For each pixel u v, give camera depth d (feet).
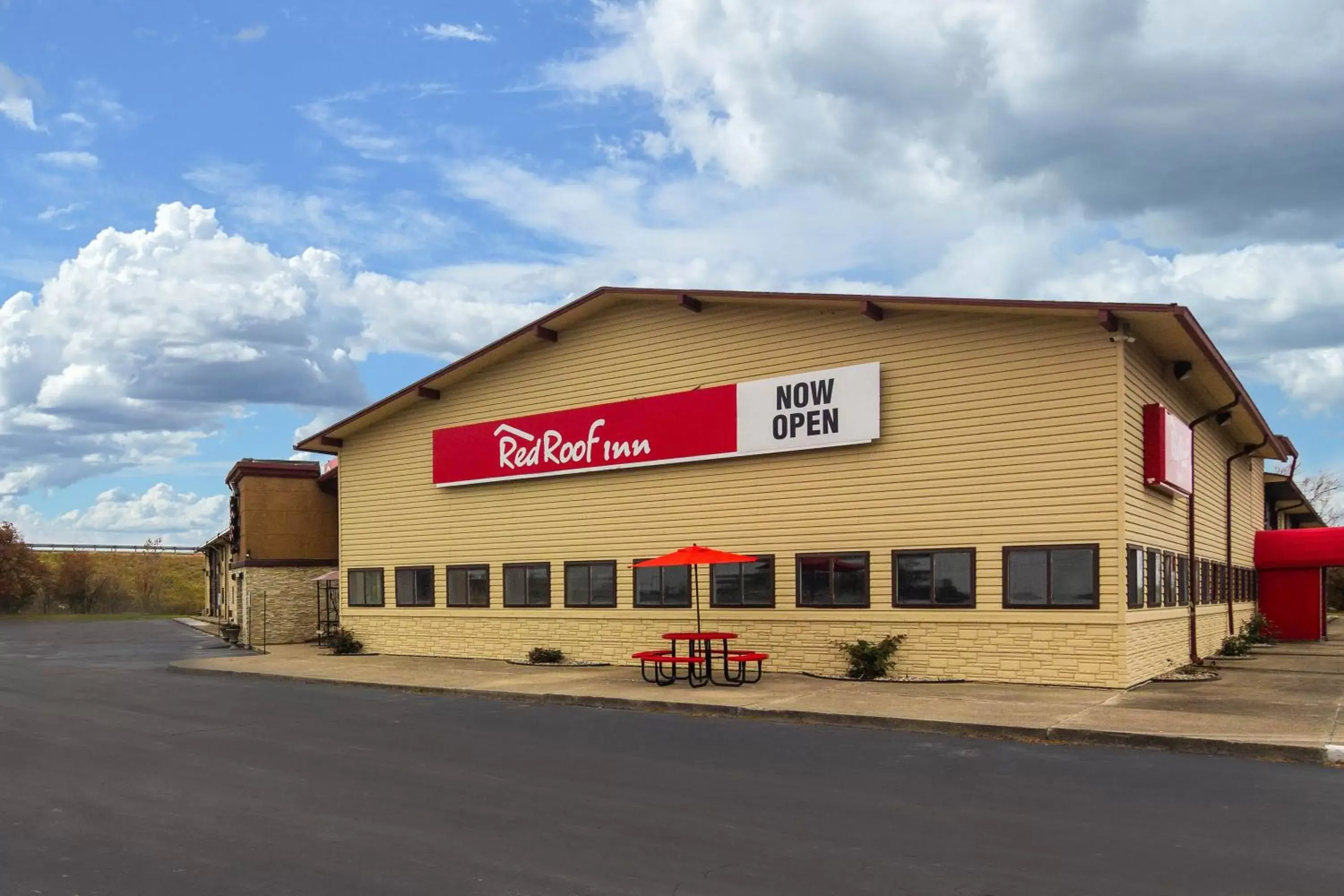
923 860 24.59
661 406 72.08
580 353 77.77
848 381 62.90
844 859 24.79
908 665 59.93
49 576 226.58
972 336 59.06
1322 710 45.60
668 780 34.53
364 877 23.98
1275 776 33.63
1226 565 84.94
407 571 89.71
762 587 66.64
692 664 59.72
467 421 85.46
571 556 77.77
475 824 28.86
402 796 32.73
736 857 25.16
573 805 31.04
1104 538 54.03
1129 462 55.01
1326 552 96.37
